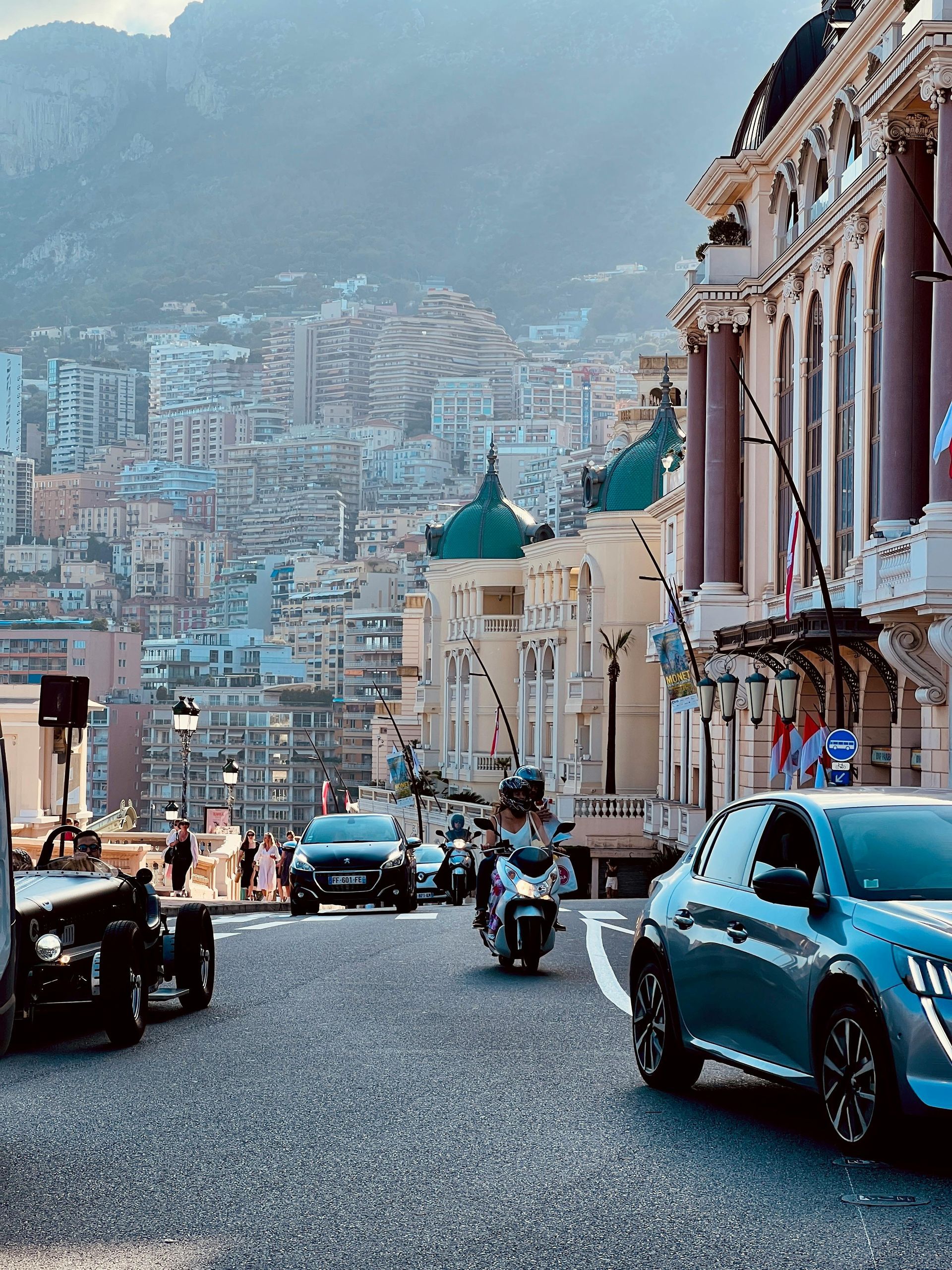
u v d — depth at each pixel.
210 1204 9.83
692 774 73.75
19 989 15.43
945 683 37.84
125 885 17.69
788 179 56.03
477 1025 17.34
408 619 169.00
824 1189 9.92
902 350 39.50
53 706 23.08
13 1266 8.54
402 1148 11.30
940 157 36.44
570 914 35.75
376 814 38.12
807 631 42.25
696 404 61.81
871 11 45.81
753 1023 12.09
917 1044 10.09
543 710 120.69
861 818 12.09
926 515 35.81
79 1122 12.29
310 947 26.19
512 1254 8.71
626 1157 10.94
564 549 118.00
